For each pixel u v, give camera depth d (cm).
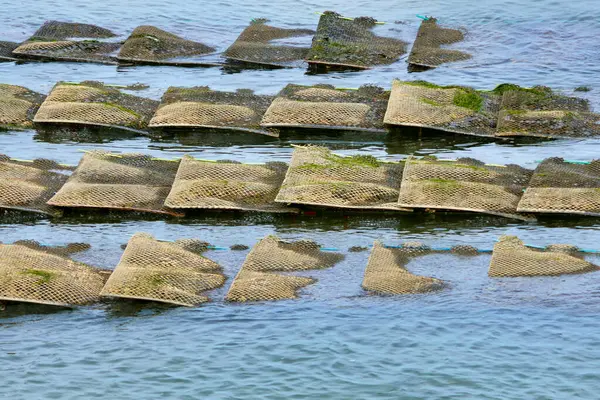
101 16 5581
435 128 3956
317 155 3588
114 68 4909
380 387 2417
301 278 2934
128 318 2772
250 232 3309
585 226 3278
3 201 3431
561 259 2975
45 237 3284
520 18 5250
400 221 3350
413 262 3045
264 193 3453
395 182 3478
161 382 2461
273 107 4081
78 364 2552
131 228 3353
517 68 4706
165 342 2645
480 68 4716
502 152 3872
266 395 2394
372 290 2867
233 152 3934
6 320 2775
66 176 3634
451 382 2433
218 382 2455
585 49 4878
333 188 3397
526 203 3322
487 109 4109
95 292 2894
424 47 4897
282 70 4816
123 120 4125
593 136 3969
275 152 3931
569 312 2728
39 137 4119
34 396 2416
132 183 3528
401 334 2644
